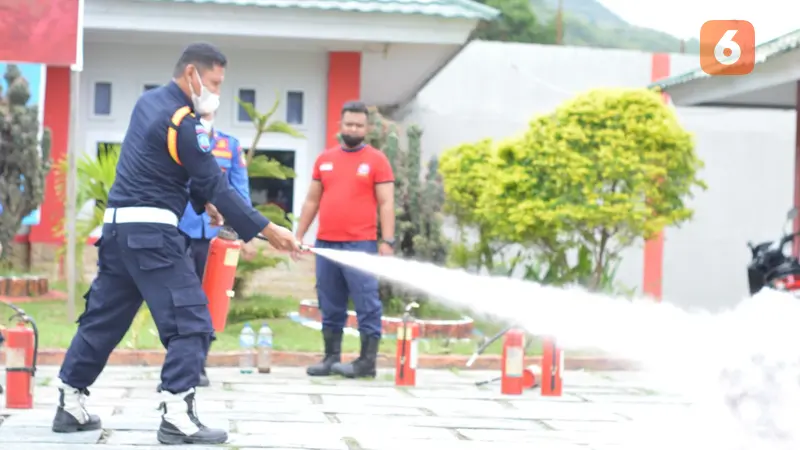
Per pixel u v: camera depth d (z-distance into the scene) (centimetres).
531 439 666
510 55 2027
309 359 1078
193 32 1508
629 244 1466
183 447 595
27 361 721
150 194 598
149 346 1070
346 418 728
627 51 2052
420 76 1811
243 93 1667
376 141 1479
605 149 1337
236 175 877
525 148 1395
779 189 2116
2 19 1138
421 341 1246
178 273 602
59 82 1639
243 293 1417
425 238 1443
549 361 890
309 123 1673
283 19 1507
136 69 1648
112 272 613
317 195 992
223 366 1055
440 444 638
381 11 1495
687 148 1366
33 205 1520
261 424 689
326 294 980
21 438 609
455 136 2019
